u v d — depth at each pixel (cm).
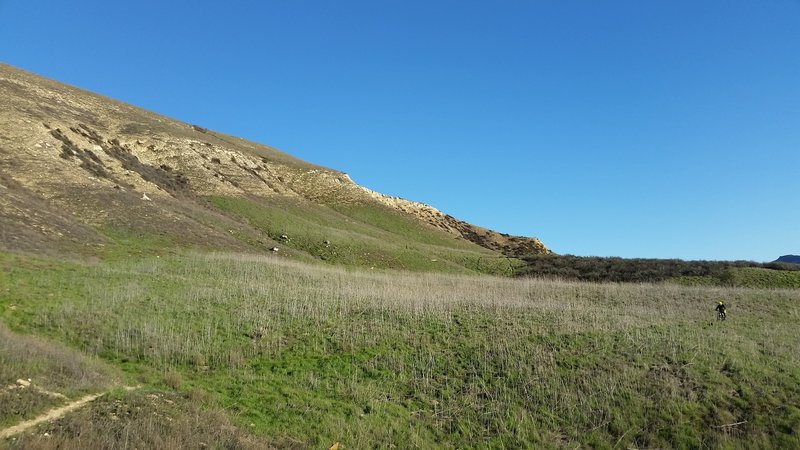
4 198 4081
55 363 1772
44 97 7594
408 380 2091
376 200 10975
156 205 5622
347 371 2145
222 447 1455
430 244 9188
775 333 2647
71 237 4006
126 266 3609
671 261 6644
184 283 3297
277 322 2638
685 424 1772
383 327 2609
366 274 4797
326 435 1677
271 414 1770
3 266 2938
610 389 1959
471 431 1788
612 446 1706
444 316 2786
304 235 6775
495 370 2148
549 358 2208
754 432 1728
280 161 11369
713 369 2088
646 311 3180
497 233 12219
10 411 1389
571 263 7112
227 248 5106
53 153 5638
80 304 2566
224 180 8194
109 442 1334
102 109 8719
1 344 1783
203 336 2377
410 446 1678
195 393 1806
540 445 1714
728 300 3684
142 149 7775
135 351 2162
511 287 4253
